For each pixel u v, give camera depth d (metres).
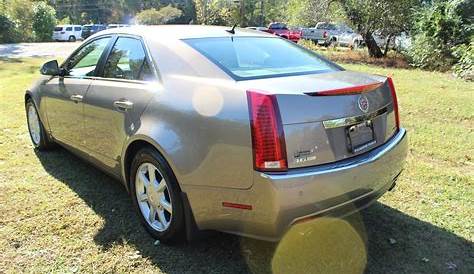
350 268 2.74
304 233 3.06
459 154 4.92
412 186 4.00
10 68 13.91
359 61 18.25
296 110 2.38
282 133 2.33
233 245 2.99
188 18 61.78
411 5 18.27
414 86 9.92
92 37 4.03
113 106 3.27
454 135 5.70
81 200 3.68
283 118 2.34
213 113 2.52
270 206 2.35
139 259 2.83
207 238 3.06
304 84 2.59
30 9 35.31
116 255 2.87
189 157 2.62
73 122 3.95
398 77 11.95
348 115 2.58
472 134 5.74
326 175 2.42
